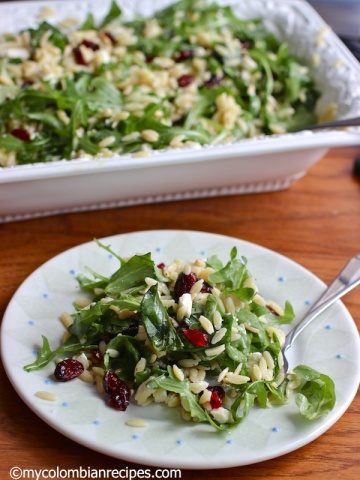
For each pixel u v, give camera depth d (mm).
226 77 697
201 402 405
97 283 484
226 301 443
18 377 415
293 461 402
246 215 613
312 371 423
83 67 670
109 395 414
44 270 501
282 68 713
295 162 597
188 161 550
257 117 682
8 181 522
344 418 429
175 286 448
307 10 776
